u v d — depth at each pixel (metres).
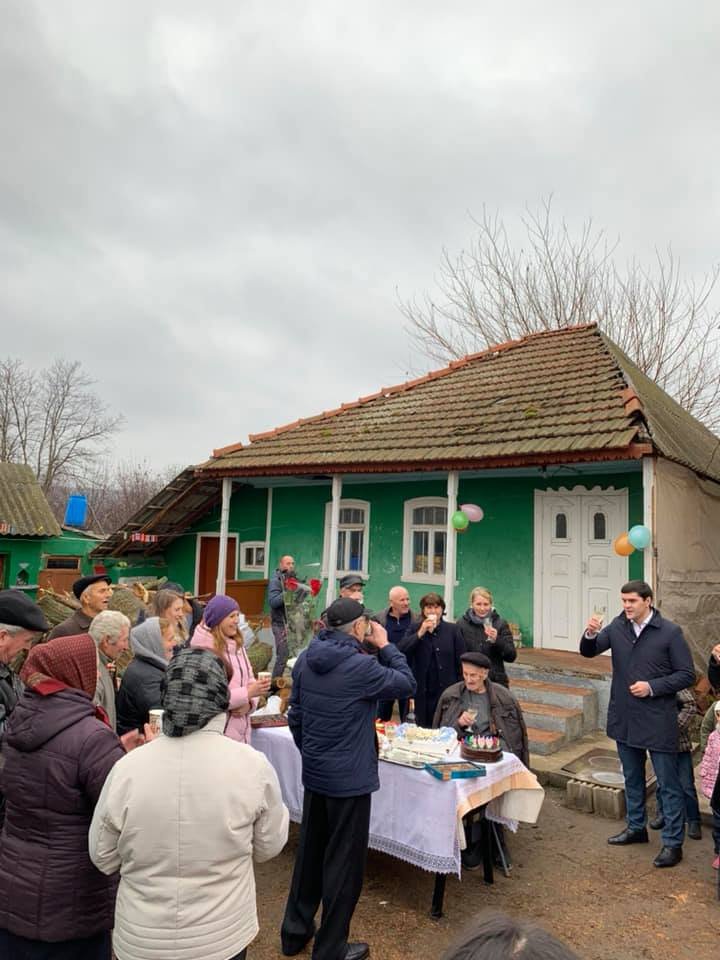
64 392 38.56
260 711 5.80
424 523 12.55
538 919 4.54
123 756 2.75
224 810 2.48
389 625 7.12
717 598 10.72
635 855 5.50
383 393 14.87
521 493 11.32
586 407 10.04
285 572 10.72
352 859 3.96
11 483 19.47
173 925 2.40
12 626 3.55
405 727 5.27
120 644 4.35
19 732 2.82
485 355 14.96
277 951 4.19
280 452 13.09
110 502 47.91
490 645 6.70
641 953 4.15
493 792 4.71
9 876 2.76
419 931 4.37
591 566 10.50
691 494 10.12
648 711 5.44
